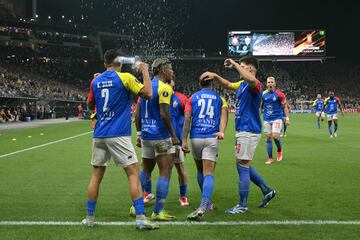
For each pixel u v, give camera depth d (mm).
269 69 76500
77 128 27953
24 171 10023
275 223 5484
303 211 6129
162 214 5711
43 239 4805
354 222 5512
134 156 5336
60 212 6094
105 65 5523
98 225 5402
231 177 9312
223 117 6070
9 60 58562
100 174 5469
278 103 11586
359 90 70062
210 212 6156
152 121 5824
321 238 4832
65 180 8805
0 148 15383
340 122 33719
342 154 13484
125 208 6352
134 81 5301
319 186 8102
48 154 13539
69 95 51750
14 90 40531
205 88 6238
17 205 6520
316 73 76438
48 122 36219
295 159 12289
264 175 9445
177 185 8438
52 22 66562
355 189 7801
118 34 74875
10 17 60906
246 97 6109
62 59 68438
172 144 5805
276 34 60719
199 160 6297
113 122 5250
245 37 61031
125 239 4805
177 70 75312
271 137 11570
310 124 31297
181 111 6770
